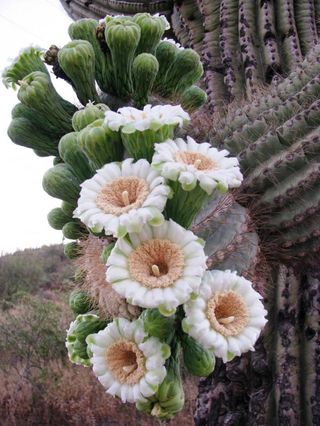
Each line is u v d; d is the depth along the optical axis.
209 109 0.99
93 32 0.63
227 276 0.42
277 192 0.60
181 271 0.40
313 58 0.67
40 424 2.19
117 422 2.18
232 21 1.02
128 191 0.44
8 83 0.63
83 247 0.59
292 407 0.84
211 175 0.44
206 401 0.91
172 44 0.67
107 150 0.49
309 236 0.60
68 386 2.31
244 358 0.90
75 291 0.61
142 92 0.63
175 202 0.44
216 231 0.53
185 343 0.44
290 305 0.87
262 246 0.61
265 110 0.65
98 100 0.63
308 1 1.03
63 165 0.56
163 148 0.45
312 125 0.60
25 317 2.79
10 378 2.37
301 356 0.86
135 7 1.13
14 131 0.62
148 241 0.42
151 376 0.41
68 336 0.58
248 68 0.97
